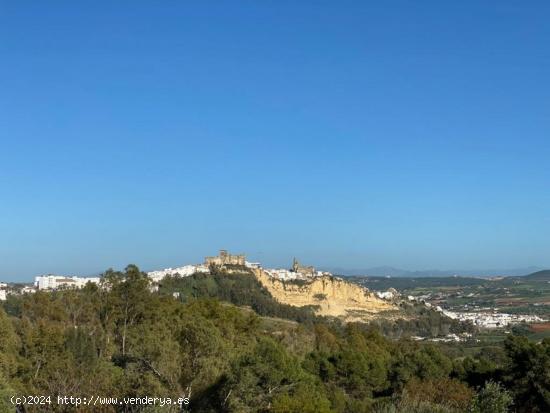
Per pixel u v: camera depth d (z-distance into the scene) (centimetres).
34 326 5844
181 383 3372
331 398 4622
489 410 2384
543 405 4703
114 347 5566
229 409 3278
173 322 5012
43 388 2972
